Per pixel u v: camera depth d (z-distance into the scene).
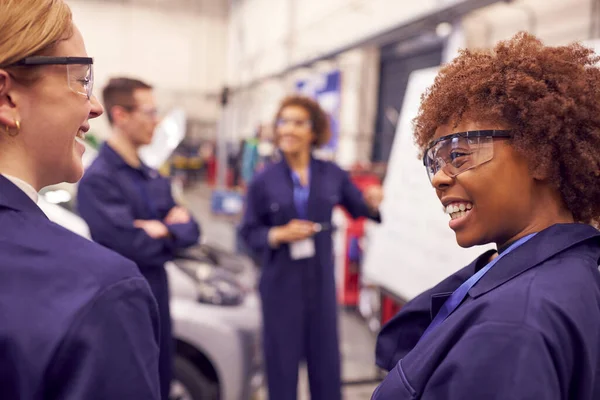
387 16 5.07
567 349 0.47
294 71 7.14
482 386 0.46
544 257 0.53
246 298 2.18
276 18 8.91
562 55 0.60
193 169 13.12
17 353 0.49
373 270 2.43
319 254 1.95
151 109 1.69
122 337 0.52
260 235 1.95
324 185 2.01
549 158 0.56
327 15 6.69
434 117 0.64
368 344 3.20
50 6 0.58
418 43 5.10
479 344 0.48
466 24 3.37
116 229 1.54
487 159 0.57
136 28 12.14
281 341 1.92
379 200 2.15
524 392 0.44
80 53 0.62
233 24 12.26
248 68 10.77
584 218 0.62
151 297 0.59
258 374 2.12
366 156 5.83
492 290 0.53
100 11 11.80
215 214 7.19
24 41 0.54
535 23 3.10
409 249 2.11
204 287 2.08
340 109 5.49
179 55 12.60
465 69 0.63
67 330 0.49
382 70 5.84
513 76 0.57
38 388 0.49
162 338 1.65
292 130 1.95
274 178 2.00
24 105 0.57
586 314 0.49
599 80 0.58
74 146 0.64
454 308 0.61
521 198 0.58
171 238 1.66
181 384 1.94
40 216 0.58
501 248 0.63
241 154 7.97
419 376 0.54
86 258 0.54
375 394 0.59
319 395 1.96
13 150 0.58
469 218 0.60
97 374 0.50
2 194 0.55
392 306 2.38
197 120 12.94
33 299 0.50
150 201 1.71
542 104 0.55
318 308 1.95
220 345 1.97
